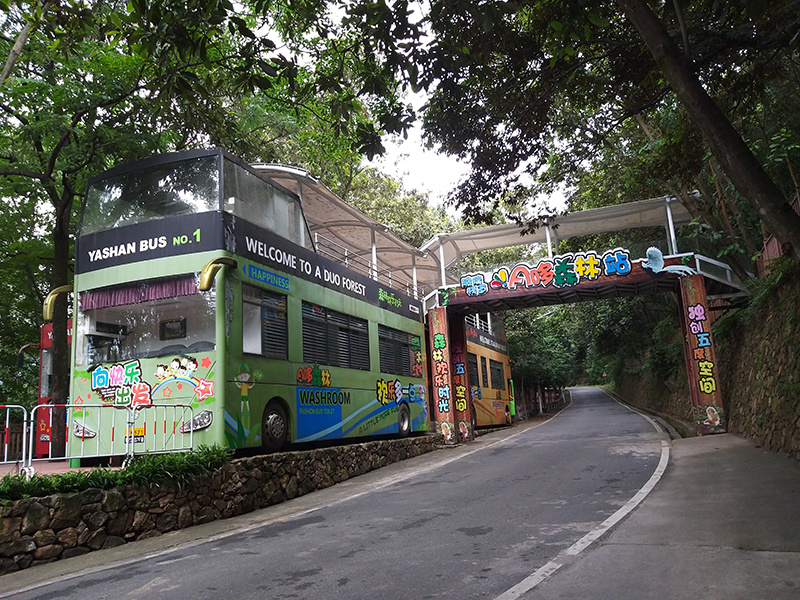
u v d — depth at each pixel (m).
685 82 5.88
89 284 10.62
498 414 27.52
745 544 5.33
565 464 11.77
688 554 5.15
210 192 10.30
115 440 9.80
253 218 11.24
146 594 5.09
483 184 9.55
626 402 44.00
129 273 10.30
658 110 15.93
